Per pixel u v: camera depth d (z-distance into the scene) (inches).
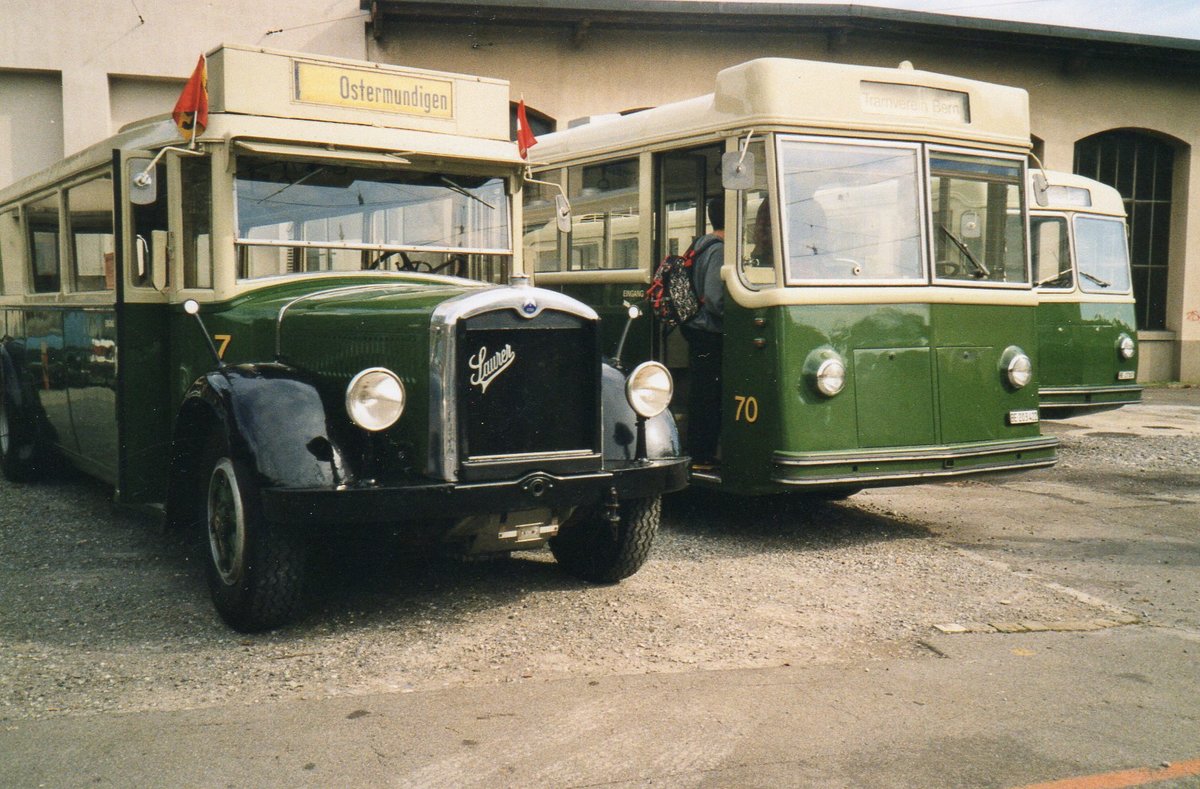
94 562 249.6
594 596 223.8
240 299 230.2
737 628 202.7
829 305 267.1
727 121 279.9
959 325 284.4
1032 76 779.4
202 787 136.0
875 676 177.5
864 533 289.4
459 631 199.9
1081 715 161.3
